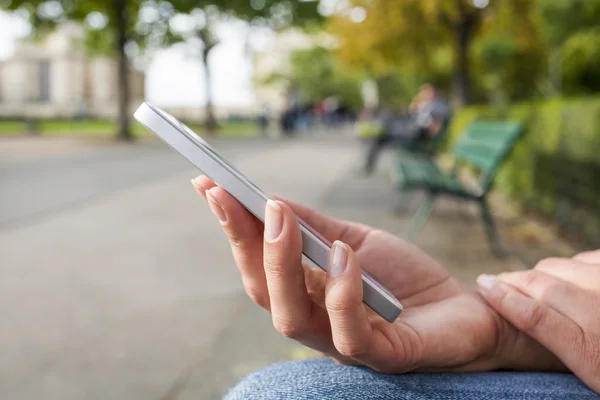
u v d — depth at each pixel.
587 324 0.64
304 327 0.61
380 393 0.54
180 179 10.60
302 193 8.80
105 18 26.03
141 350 3.04
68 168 12.52
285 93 69.69
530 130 6.52
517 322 0.67
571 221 5.29
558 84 23.30
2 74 73.25
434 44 20.80
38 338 3.20
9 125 37.84
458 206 7.36
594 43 20.20
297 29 31.03
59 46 70.62
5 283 4.22
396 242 0.75
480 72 29.91
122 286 4.16
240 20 29.89
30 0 23.38
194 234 5.92
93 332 3.29
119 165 13.31
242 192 0.54
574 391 0.59
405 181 5.04
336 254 0.53
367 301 0.54
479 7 18.55
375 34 20.28
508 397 0.56
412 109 16.38
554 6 19.44
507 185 7.44
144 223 6.50
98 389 2.62
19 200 8.09
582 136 4.93
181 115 47.91
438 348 0.63
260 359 2.92
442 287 0.73
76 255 5.05
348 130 49.66
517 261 4.68
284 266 0.54
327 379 0.56
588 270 0.74
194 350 3.04
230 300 3.84
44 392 2.58
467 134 6.38
